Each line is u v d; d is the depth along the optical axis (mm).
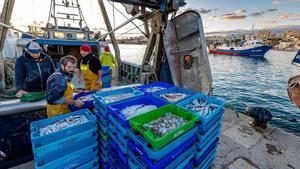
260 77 22047
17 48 4453
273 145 2600
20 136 2111
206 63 3320
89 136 1688
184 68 3707
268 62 36469
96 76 3318
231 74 24359
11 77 6406
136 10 4176
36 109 2109
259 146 2566
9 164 2059
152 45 3764
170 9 3125
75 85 3391
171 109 1743
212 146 1864
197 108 1823
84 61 3244
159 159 1225
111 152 1792
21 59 2227
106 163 1907
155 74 3664
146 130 1290
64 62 1871
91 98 2258
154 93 2217
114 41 6613
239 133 2910
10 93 4645
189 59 3564
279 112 10352
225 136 2811
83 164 1724
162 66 3775
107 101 1814
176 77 3658
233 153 2395
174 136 1293
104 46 5672
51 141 1441
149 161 1249
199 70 3490
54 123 1668
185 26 3553
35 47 2148
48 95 1811
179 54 3746
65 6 5605
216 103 1981
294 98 4340
